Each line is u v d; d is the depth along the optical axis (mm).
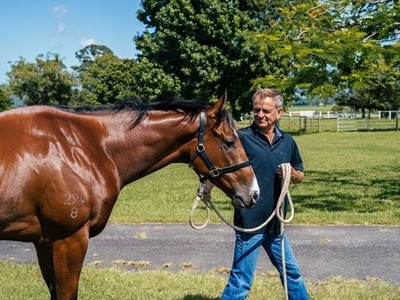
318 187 13812
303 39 11430
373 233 8672
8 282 6055
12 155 3779
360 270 6711
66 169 3898
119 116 4234
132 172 4273
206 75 29203
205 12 28859
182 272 6516
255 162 4422
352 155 22359
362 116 51281
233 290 4473
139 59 32625
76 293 4055
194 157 4258
